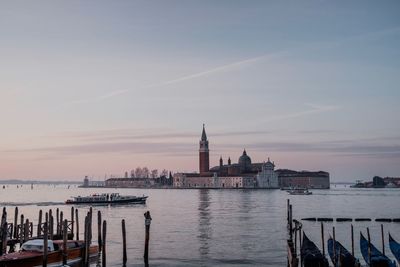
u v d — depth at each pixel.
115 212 116.06
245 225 82.06
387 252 52.50
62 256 40.62
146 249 46.91
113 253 51.59
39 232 53.00
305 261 38.62
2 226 45.94
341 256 38.78
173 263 46.41
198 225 82.25
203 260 48.03
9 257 37.78
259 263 46.72
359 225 83.50
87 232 42.03
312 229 76.31
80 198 148.38
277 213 112.25
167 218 97.69
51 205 145.62
